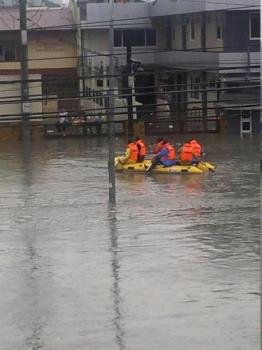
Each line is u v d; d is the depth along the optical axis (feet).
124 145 137.28
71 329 39.01
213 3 140.77
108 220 72.84
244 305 42.78
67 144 139.95
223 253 57.72
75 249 60.18
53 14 184.65
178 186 94.63
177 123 153.58
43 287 48.11
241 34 143.43
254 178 99.71
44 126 147.64
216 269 52.39
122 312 41.83
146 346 35.96
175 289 46.88
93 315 41.45
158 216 74.64
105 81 157.79
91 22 155.63
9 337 37.93
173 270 52.21
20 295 46.24
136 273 51.57
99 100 156.87
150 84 172.14
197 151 106.73
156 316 40.93
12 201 84.53
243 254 57.26
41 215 75.92
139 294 45.91
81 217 74.54
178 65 156.25
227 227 68.54
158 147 108.58
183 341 36.47
